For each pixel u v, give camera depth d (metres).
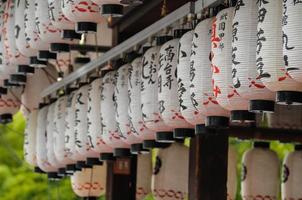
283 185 7.93
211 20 5.56
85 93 8.02
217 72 5.25
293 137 7.86
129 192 8.62
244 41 5.00
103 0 6.18
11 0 8.41
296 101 4.81
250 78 5.00
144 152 7.18
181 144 7.80
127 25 8.25
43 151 9.43
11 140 16.72
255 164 7.89
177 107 6.05
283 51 4.60
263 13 4.77
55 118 8.77
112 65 7.59
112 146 7.47
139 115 6.68
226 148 6.84
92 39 9.29
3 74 8.88
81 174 9.43
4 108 9.95
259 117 7.93
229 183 8.05
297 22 4.53
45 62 8.19
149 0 7.60
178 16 6.04
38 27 7.44
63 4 6.71
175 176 7.75
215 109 5.58
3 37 8.52
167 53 6.09
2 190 16.02
